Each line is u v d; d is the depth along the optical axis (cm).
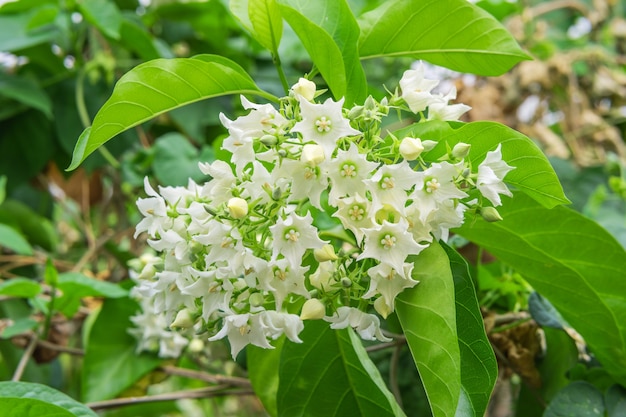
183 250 21
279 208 20
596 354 26
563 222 25
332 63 23
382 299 20
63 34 41
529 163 21
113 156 40
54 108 41
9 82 38
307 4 24
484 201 24
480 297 30
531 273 26
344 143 20
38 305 32
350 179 19
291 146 20
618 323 26
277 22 24
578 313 26
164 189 22
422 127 22
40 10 38
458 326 21
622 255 25
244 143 20
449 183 20
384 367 29
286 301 22
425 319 20
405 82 22
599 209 38
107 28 37
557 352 29
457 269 22
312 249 21
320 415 25
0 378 39
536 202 24
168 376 33
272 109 20
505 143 21
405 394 29
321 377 25
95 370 32
